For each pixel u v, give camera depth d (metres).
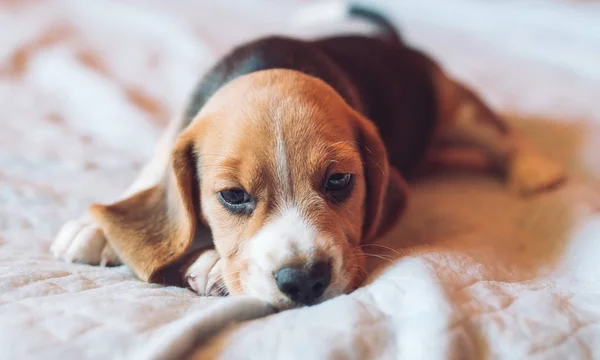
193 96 0.47
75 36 0.83
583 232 0.44
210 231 0.41
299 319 0.33
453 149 0.63
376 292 0.34
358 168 0.40
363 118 0.43
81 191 0.50
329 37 0.56
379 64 0.54
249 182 0.38
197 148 0.40
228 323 0.33
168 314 0.33
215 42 0.80
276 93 0.40
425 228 0.48
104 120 0.62
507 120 0.65
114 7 0.95
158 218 0.41
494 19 0.91
